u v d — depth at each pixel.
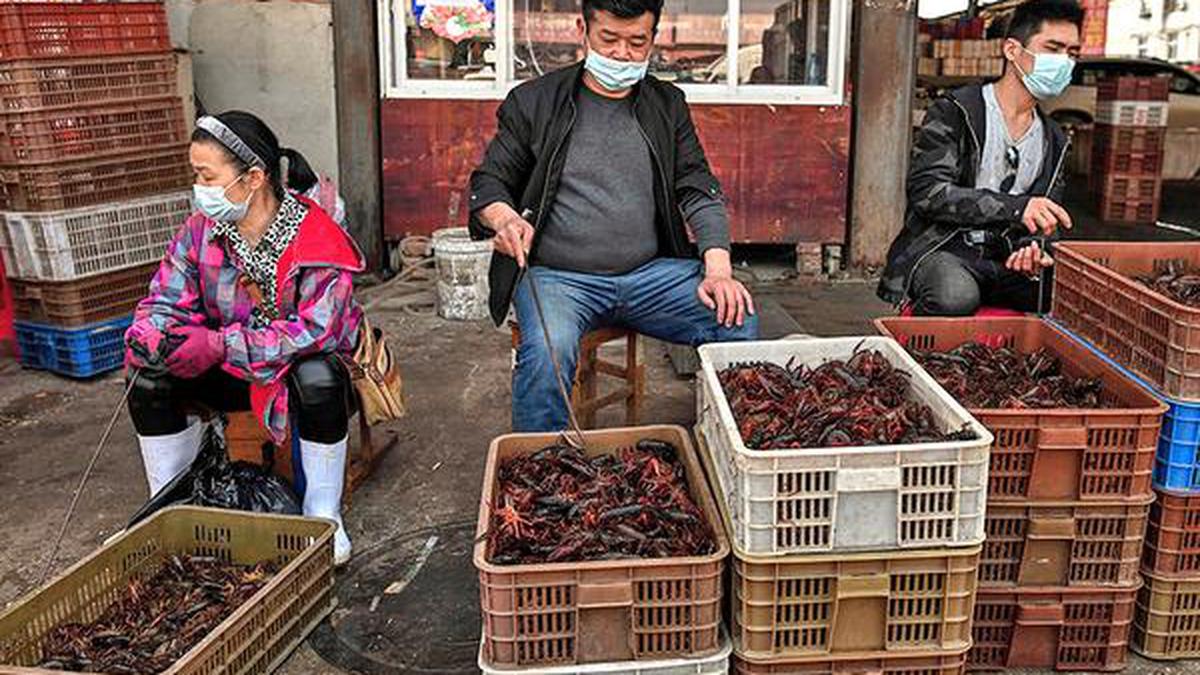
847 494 2.05
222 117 2.82
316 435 2.94
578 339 3.17
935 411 2.36
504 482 2.54
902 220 6.28
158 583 2.69
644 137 3.26
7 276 4.64
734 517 2.14
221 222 2.89
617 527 2.22
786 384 2.57
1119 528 2.36
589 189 3.24
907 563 2.10
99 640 2.39
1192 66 19.67
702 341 3.37
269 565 2.75
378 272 6.33
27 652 2.39
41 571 3.01
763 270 6.51
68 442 3.98
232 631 2.30
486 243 5.43
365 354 3.12
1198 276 2.87
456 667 2.50
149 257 4.91
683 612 2.10
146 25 4.82
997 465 2.33
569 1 6.07
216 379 3.10
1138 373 2.50
